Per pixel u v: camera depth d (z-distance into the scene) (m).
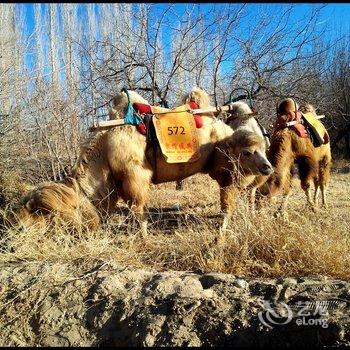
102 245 5.13
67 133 9.98
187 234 5.34
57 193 5.36
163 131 5.70
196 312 3.95
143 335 3.88
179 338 3.80
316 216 5.57
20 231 5.25
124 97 5.81
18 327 4.19
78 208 5.39
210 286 4.31
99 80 10.67
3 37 11.05
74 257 4.97
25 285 4.50
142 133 5.64
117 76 10.63
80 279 4.50
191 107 6.07
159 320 3.95
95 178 5.59
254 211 5.30
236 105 6.75
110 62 11.09
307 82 11.92
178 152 5.69
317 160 7.10
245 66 10.72
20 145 9.76
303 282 4.22
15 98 9.95
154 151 5.71
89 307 4.22
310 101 12.11
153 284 4.32
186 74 10.92
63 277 4.55
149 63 10.49
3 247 5.18
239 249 4.86
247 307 3.91
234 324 3.80
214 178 6.15
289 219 5.27
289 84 11.23
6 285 4.53
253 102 11.01
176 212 7.61
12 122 9.59
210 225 5.77
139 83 11.04
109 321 4.11
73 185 5.54
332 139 25.03
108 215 5.71
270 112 11.12
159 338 3.85
